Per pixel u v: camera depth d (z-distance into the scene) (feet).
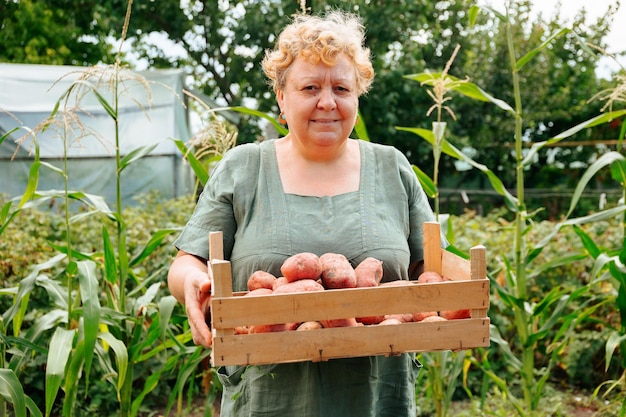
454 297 6.17
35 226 19.71
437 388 12.98
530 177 62.90
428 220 7.70
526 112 56.39
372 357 6.95
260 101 53.31
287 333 5.94
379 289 6.07
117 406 16.69
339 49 6.72
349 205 7.18
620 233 19.92
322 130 6.86
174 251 17.57
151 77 36.88
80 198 10.79
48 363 9.63
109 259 11.02
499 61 55.57
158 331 11.18
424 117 51.11
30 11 60.85
